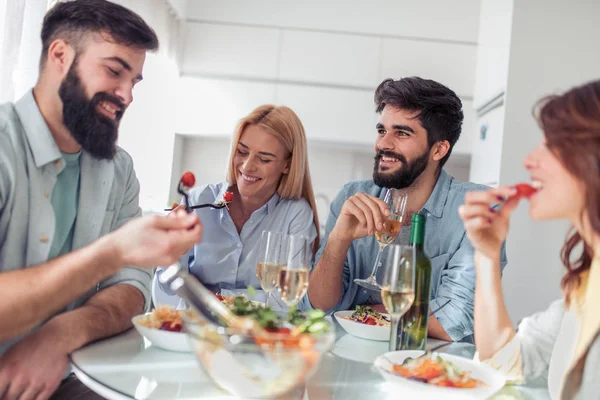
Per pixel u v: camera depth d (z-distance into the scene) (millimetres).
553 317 1199
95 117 1261
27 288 984
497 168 3154
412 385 972
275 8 3840
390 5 3844
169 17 3494
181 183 1384
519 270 3043
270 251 1388
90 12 1213
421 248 1289
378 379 1086
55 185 1314
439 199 1877
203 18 3828
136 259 1005
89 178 1368
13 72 1849
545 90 3074
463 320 1567
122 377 976
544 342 1181
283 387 916
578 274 1140
